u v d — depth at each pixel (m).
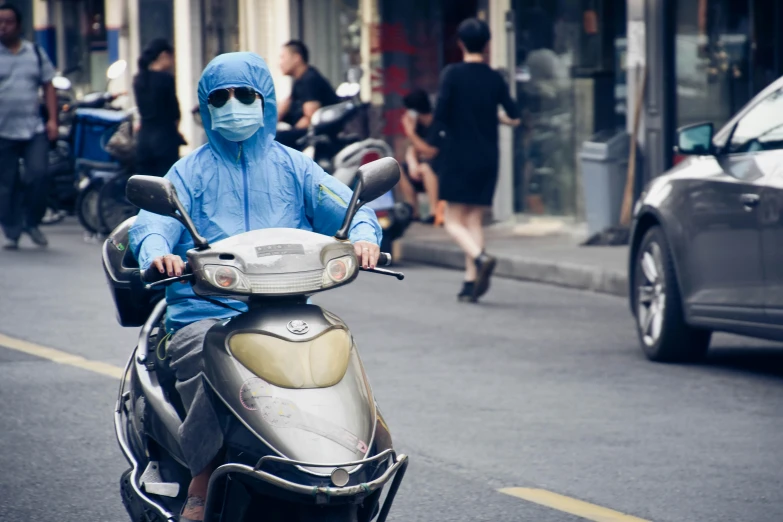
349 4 26.88
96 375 11.41
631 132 19.56
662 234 11.95
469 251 15.61
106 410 10.19
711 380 11.24
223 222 6.25
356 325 14.02
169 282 5.65
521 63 22.88
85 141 22.16
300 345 5.50
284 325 5.55
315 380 5.46
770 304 10.66
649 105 19.20
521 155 22.94
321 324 5.60
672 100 19.16
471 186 15.52
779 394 10.70
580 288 16.97
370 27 26.02
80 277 17.31
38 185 20.19
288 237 5.65
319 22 28.12
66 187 23.64
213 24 32.69
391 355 12.34
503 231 21.91
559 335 13.49
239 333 5.57
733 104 20.38
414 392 10.75
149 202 5.62
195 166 6.24
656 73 19.11
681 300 11.76
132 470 6.40
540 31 22.56
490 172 15.59
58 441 9.30
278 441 5.36
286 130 19.34
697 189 11.51
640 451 8.95
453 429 9.54
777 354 12.48
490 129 15.62
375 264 5.86
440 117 15.55
